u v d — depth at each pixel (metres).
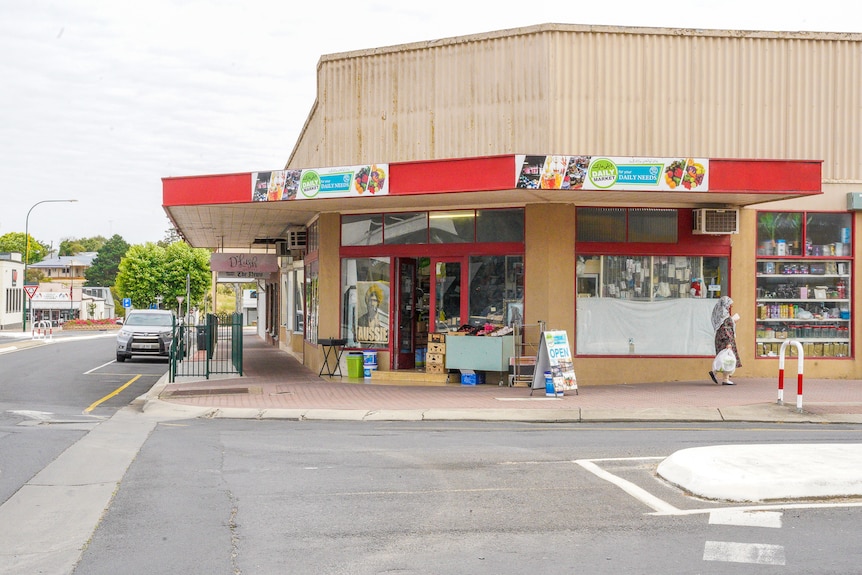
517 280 18.05
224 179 18.58
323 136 19.98
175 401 15.84
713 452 9.27
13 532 6.99
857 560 6.02
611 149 17.77
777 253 18.50
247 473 9.18
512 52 18.08
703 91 18.08
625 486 8.38
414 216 19.19
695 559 6.06
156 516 7.40
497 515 7.34
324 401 15.52
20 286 81.50
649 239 17.95
